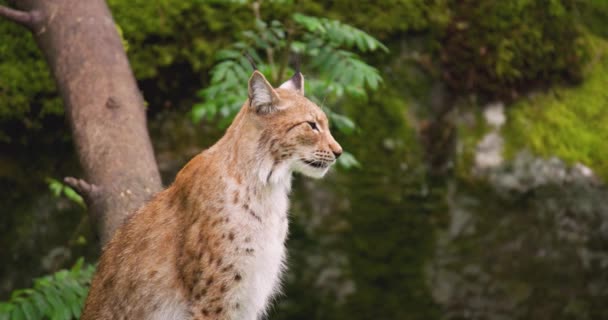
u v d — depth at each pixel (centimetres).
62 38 935
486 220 1250
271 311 1230
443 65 1270
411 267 1252
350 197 1234
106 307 768
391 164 1241
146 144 879
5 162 1223
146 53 1210
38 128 1215
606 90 1318
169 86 1227
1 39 1207
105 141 866
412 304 1258
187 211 747
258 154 757
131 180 842
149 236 759
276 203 771
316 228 1229
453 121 1261
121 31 1135
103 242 817
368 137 1239
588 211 1259
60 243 1224
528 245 1259
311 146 777
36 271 1220
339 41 991
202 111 967
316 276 1235
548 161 1253
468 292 1262
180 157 1228
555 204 1255
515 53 1278
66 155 1236
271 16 1223
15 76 1201
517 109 1280
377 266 1248
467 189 1245
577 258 1269
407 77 1261
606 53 1347
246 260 749
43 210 1228
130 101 901
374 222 1241
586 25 1373
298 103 779
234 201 745
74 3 955
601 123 1296
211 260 739
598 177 1255
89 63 914
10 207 1228
